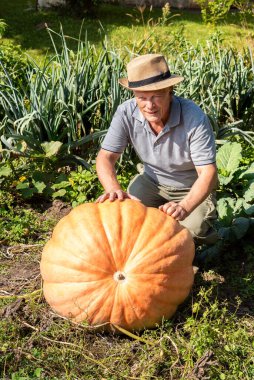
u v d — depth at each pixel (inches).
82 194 156.3
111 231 98.7
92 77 182.4
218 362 96.5
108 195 105.3
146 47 229.1
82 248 98.3
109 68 181.2
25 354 98.0
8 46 228.7
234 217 141.9
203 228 119.1
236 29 405.4
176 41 249.3
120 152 116.4
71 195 157.6
